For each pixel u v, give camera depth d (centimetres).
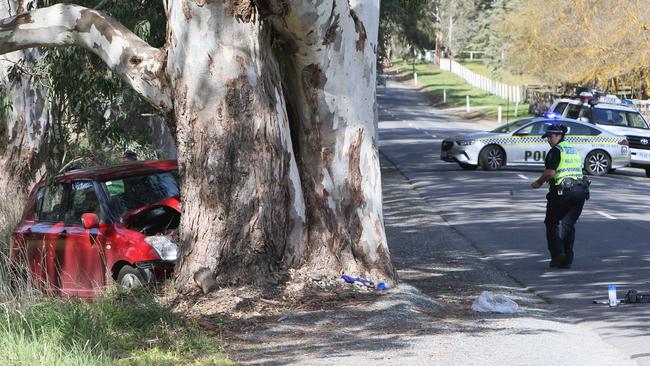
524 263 1664
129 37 1277
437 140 5112
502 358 938
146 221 1405
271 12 1195
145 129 2422
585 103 3834
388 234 2033
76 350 884
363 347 999
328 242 1291
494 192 2788
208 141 1221
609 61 5622
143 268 1291
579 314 1228
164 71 1251
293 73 1294
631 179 3544
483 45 11188
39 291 1192
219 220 1224
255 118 1225
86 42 1286
